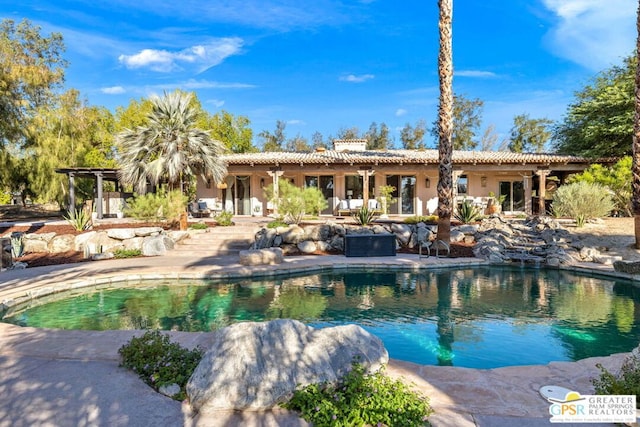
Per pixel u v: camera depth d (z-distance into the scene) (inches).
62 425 126.3
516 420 128.0
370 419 125.6
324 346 155.4
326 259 497.4
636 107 475.2
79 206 1087.0
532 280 415.5
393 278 424.2
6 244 437.7
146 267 435.8
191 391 137.8
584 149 885.2
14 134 926.4
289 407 136.3
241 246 569.6
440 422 126.6
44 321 279.9
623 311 301.6
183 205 617.3
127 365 168.9
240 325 157.8
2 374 164.6
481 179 893.2
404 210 894.4
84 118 1200.2
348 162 791.1
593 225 606.9
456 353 221.8
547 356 217.0
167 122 625.3
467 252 534.3
